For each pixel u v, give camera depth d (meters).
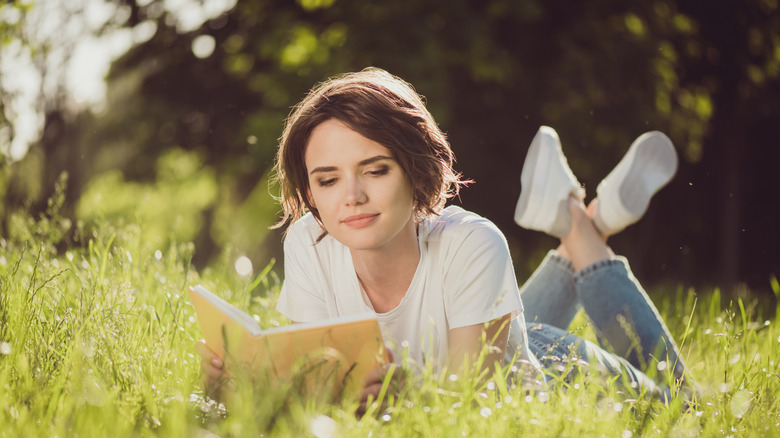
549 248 11.12
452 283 2.12
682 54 11.26
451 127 9.91
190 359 2.24
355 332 1.77
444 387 1.88
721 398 1.99
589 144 10.33
